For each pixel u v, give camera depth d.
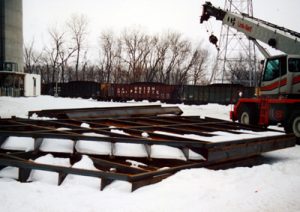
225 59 29.31
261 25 12.80
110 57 61.69
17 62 36.28
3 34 34.62
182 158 5.38
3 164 4.70
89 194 4.01
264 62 11.74
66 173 4.36
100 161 5.16
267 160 7.23
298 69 10.55
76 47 60.44
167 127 7.12
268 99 11.02
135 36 59.84
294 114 9.79
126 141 5.38
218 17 15.63
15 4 35.72
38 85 34.84
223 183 4.51
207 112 24.19
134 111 11.23
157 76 62.78
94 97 41.31
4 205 3.54
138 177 4.20
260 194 4.10
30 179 4.64
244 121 12.48
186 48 61.12
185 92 35.12
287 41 11.52
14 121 7.77
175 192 4.07
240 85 31.58
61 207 3.52
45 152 5.68
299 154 8.05
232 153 5.77
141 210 3.48
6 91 30.66
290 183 4.61
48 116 9.89
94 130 6.25
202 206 3.62
